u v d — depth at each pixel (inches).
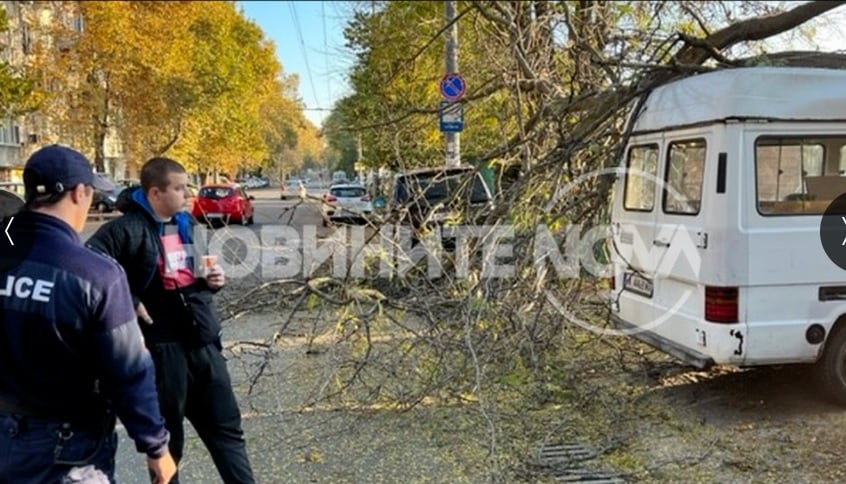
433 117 346.3
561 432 170.7
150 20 1099.9
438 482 146.2
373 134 349.7
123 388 82.5
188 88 1187.3
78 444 82.7
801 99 172.4
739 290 169.9
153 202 116.0
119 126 1160.8
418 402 180.4
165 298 116.6
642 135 209.9
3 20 678.5
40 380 80.0
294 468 153.7
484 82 335.0
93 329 79.9
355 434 172.2
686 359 181.3
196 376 121.3
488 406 175.0
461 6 429.7
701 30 311.0
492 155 234.7
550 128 242.2
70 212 83.0
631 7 331.9
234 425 126.4
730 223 169.3
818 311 174.1
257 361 224.5
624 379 207.9
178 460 121.8
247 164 1904.5
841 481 142.4
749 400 191.8
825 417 178.1
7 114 679.7
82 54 1058.1
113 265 83.2
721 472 148.1
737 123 170.1
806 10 239.3
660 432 170.9
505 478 146.6
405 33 474.3
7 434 80.4
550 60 307.3
